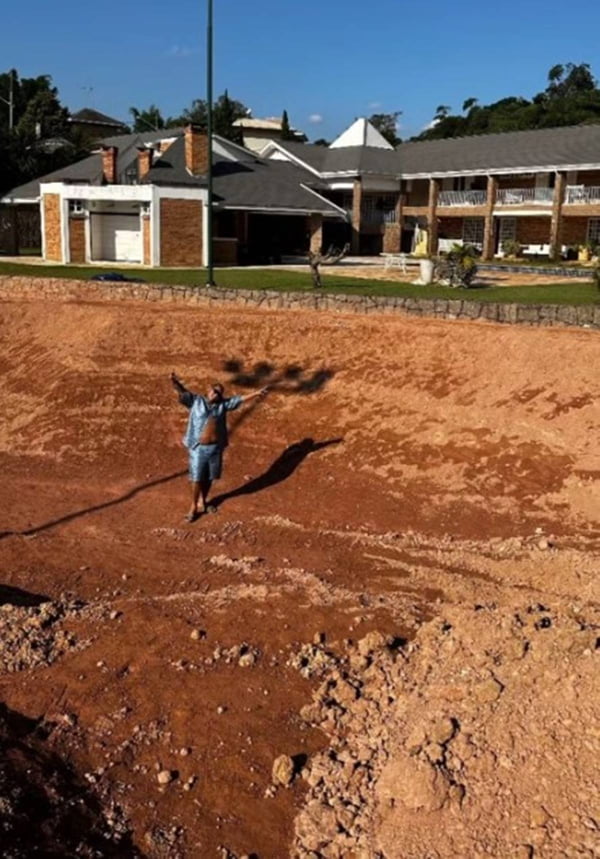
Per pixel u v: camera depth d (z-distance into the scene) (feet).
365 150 153.17
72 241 119.34
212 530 37.01
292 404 49.01
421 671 22.62
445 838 17.01
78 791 19.77
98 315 59.52
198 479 38.06
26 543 35.81
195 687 23.12
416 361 49.88
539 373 46.01
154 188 111.55
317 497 40.16
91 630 26.25
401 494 39.65
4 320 61.67
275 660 24.38
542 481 38.68
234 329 56.44
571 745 17.87
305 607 27.32
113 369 54.13
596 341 47.93
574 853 15.66
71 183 125.39
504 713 19.38
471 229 145.38
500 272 107.96
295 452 44.57
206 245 116.57
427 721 20.02
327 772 20.11
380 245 152.66
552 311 57.62
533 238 136.77
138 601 28.78
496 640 22.30
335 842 18.04
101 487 42.60
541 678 20.01
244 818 19.20
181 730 21.63
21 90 236.22
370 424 45.70
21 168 168.86
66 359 55.72
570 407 42.96
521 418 43.14
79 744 21.27
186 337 56.54
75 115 294.25
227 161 134.72
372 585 30.78
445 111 291.17
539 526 35.70
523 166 126.52
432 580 31.07
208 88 78.13
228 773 20.36
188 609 27.61
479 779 18.01
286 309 64.80
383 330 53.47
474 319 59.82
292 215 134.31
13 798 18.44
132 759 20.84
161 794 19.84
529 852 15.94
